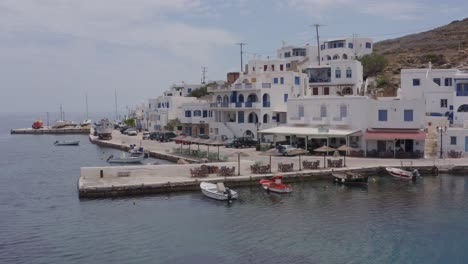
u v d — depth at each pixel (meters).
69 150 113.06
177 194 51.81
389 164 64.12
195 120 110.31
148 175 56.75
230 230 38.88
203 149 86.31
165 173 57.16
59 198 51.22
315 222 40.84
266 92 90.75
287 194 51.62
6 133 198.25
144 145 104.25
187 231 38.66
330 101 76.88
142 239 36.75
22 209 46.53
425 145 72.12
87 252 34.06
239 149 84.69
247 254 33.53
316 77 95.69
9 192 55.78
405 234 37.47
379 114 73.25
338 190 53.38
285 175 57.69
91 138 140.00
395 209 44.72
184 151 83.94
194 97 145.75
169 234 37.91
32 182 63.66
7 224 41.03
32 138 161.62
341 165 62.75
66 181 63.97
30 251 34.31
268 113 90.62
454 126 76.62
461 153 68.75
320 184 56.91
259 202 48.12
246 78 101.62
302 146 78.06
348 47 132.00
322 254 33.47
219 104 100.38
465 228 38.78
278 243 35.72
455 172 62.12
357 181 55.22
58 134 182.38
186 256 33.22
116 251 34.25
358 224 40.16
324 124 77.06
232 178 55.47
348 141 72.62
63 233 38.34
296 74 96.81
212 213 44.03
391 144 71.62
